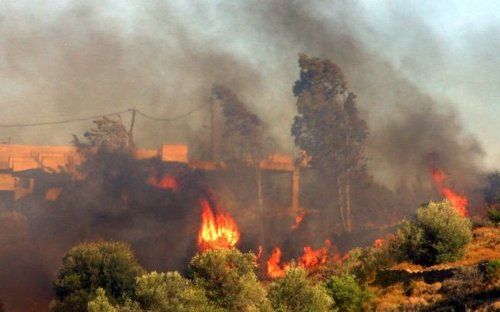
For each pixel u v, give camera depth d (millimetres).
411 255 122875
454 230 120812
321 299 103500
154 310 95312
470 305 94062
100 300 96250
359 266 128750
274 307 102125
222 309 97750
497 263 104000
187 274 103250
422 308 99812
